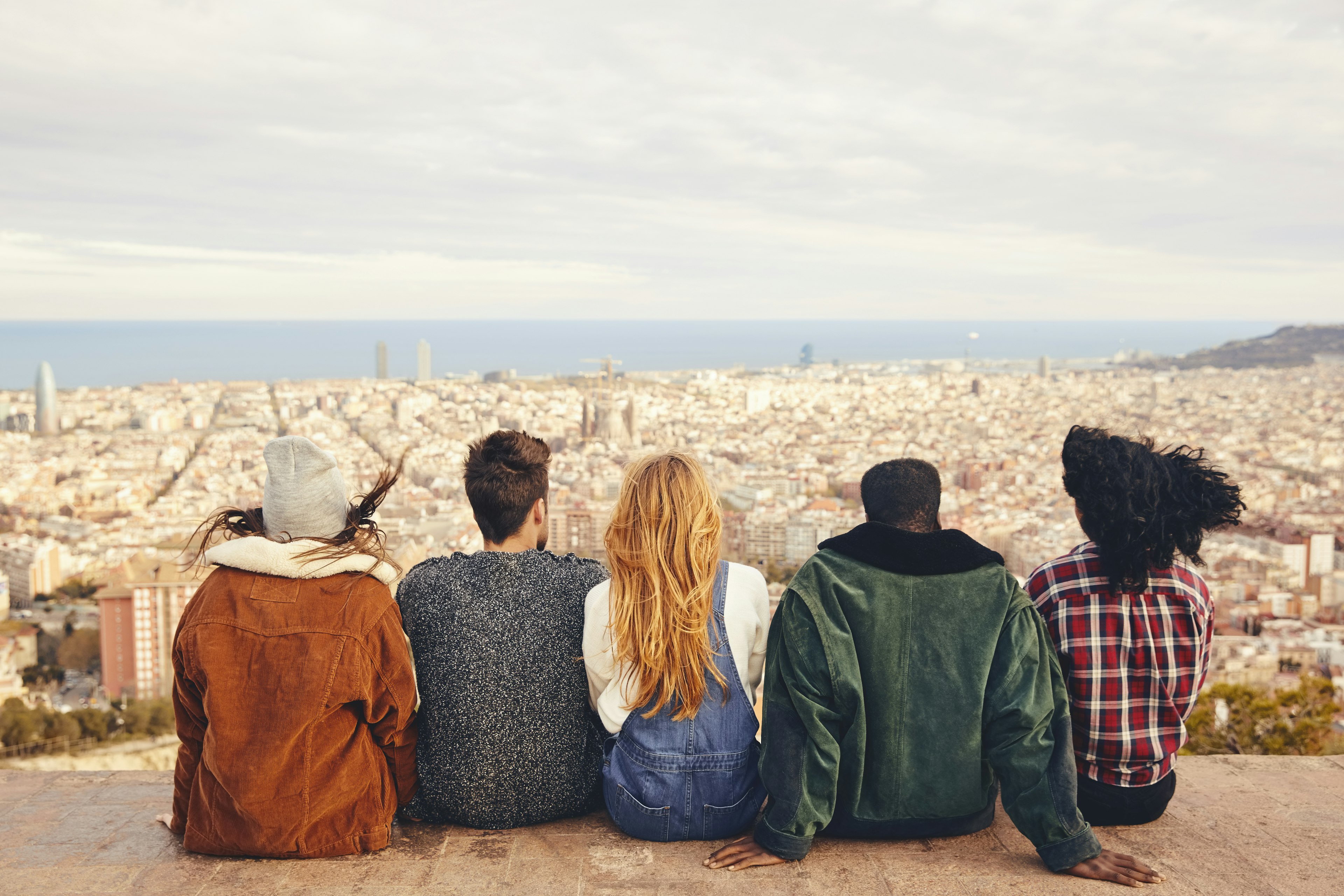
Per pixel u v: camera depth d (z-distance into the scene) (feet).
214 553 7.01
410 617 7.70
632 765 7.42
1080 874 6.87
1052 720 6.95
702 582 7.16
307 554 6.97
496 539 8.07
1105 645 7.38
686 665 7.17
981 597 7.02
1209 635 7.54
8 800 8.53
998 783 7.88
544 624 7.62
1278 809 8.41
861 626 7.04
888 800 7.20
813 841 7.57
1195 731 33.55
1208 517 7.20
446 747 7.53
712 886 6.79
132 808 8.36
